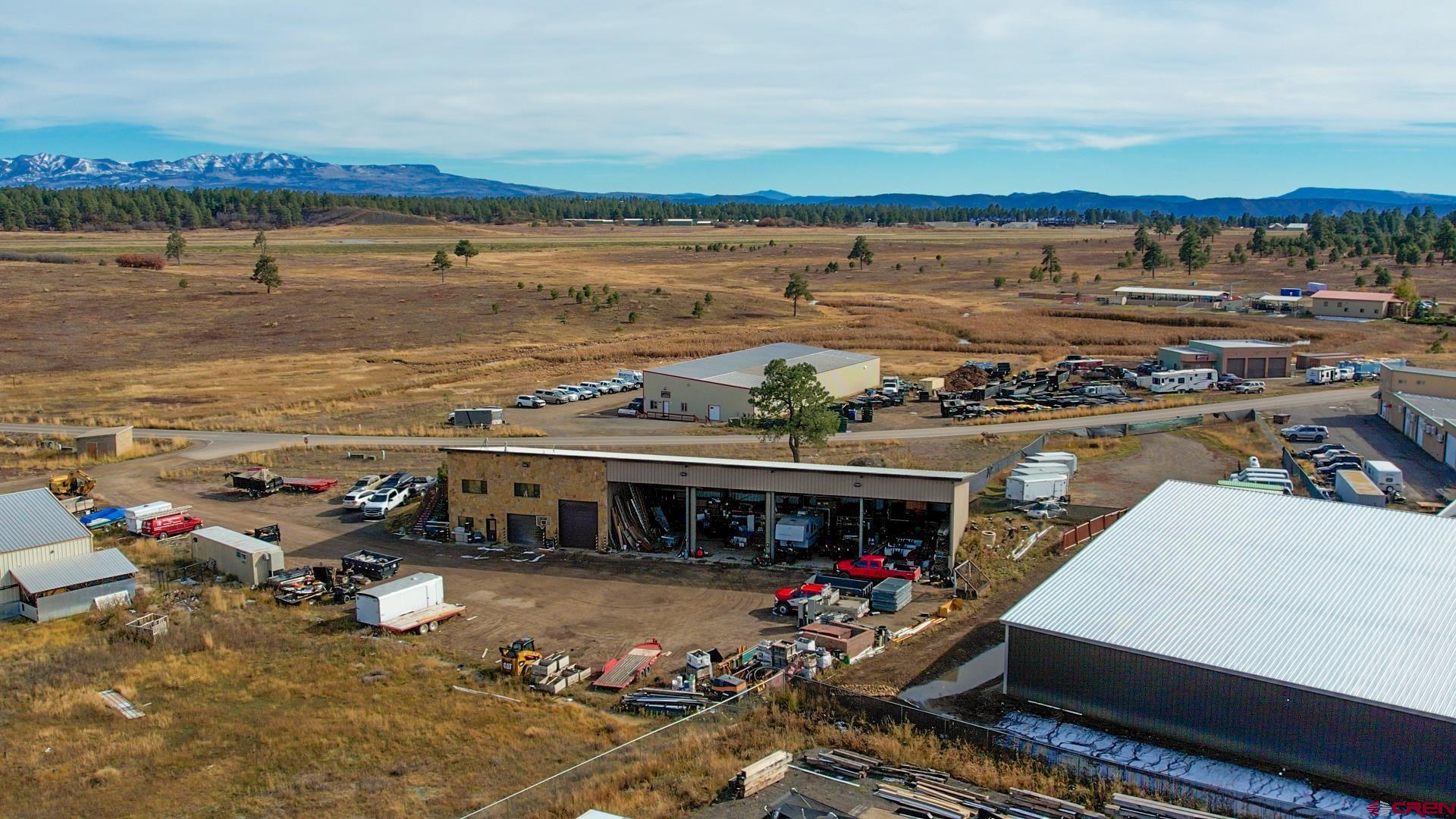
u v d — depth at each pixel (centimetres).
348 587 5119
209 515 6650
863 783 3173
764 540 5856
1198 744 3384
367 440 8756
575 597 5106
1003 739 3388
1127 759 3291
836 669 4141
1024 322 16050
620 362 13112
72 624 4875
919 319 16412
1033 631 3669
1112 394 10000
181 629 4697
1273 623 3566
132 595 5184
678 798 3125
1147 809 2939
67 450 8475
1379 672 3225
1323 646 3400
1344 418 9025
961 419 9275
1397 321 15350
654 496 6356
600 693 4034
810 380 7100
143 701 3984
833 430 7044
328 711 3866
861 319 16588
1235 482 6631
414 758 3494
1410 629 3491
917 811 2966
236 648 4509
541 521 5938
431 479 7269
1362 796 3058
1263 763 3259
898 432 8794
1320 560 4053
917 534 5812
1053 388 10688
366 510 6506
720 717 3722
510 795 3188
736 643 4481
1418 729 3009
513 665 4181
